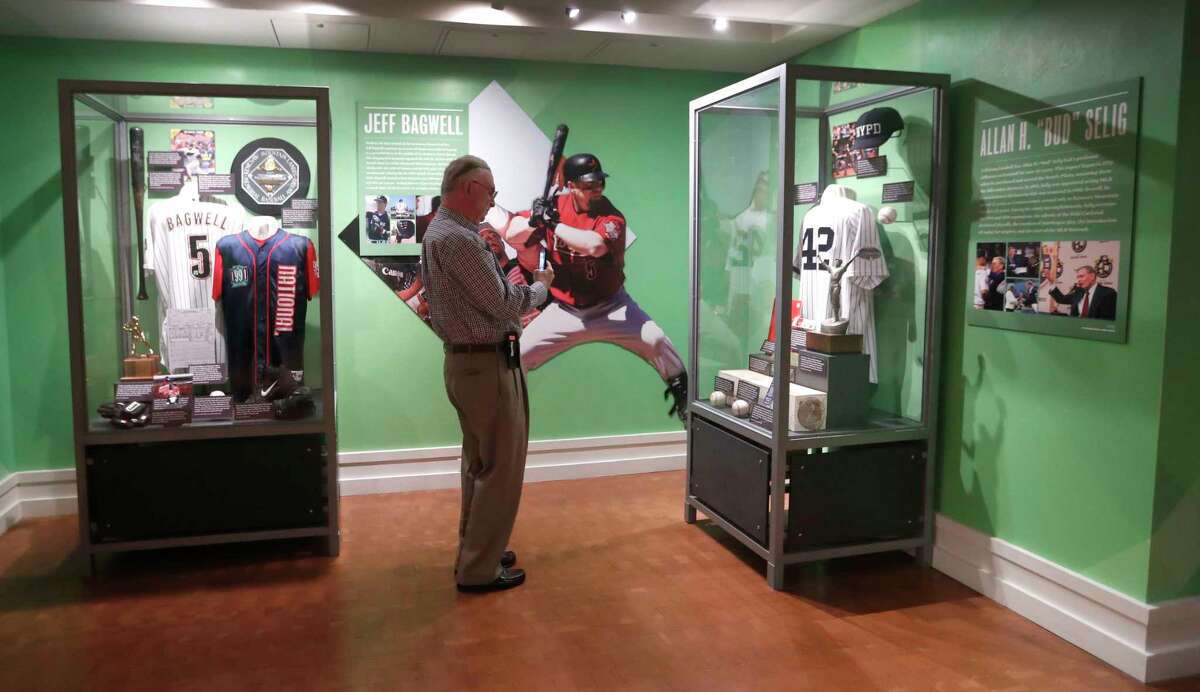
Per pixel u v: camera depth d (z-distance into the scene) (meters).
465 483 3.42
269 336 3.70
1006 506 3.19
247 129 3.62
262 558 3.66
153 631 2.95
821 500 3.36
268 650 2.80
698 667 2.70
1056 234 2.89
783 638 2.90
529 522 4.16
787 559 3.32
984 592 3.28
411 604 3.18
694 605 3.17
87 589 3.31
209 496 3.51
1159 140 2.51
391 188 4.56
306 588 3.33
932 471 3.49
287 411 3.58
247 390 3.69
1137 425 2.64
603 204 4.91
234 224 3.68
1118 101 2.63
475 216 3.10
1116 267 2.67
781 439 3.25
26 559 3.64
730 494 3.68
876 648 2.84
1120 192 2.64
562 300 4.91
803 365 3.54
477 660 2.74
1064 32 2.82
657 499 4.57
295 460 3.58
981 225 3.23
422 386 4.72
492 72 4.64
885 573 3.51
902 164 3.41
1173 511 2.63
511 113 4.70
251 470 3.54
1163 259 2.52
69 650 2.80
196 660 2.73
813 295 3.52
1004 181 3.10
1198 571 2.70
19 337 4.18
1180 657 2.64
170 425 3.46
